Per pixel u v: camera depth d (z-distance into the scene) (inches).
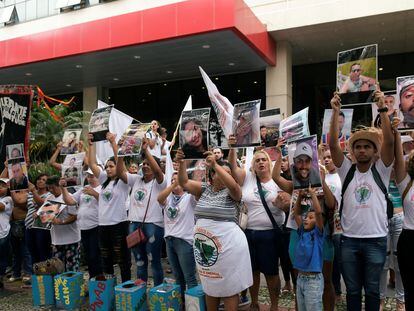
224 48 481.7
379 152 149.0
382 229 145.8
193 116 162.6
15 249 272.1
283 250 194.2
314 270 149.6
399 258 149.3
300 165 154.3
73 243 238.7
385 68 601.9
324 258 168.6
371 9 460.4
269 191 182.2
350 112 199.3
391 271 229.9
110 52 496.4
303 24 491.2
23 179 245.3
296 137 182.5
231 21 413.4
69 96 759.1
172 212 190.4
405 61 590.9
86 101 695.7
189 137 162.1
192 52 501.0
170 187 192.5
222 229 152.1
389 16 462.3
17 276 272.7
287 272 218.8
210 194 159.3
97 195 229.9
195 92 665.0
